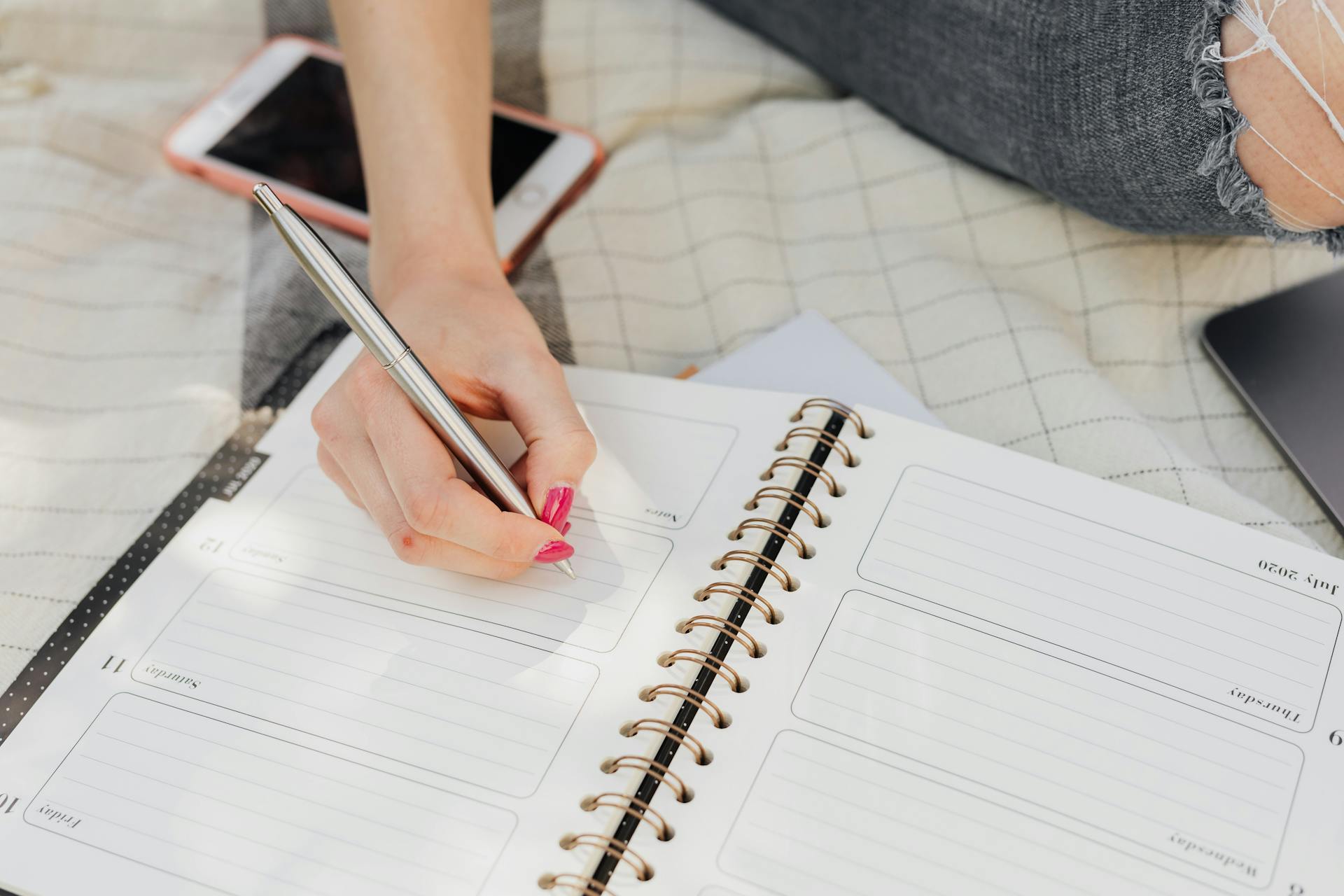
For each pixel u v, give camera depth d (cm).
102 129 85
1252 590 51
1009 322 69
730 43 89
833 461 57
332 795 48
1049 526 54
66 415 69
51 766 50
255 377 71
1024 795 46
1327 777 46
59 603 60
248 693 52
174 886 46
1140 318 70
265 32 94
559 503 52
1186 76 54
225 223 82
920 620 51
